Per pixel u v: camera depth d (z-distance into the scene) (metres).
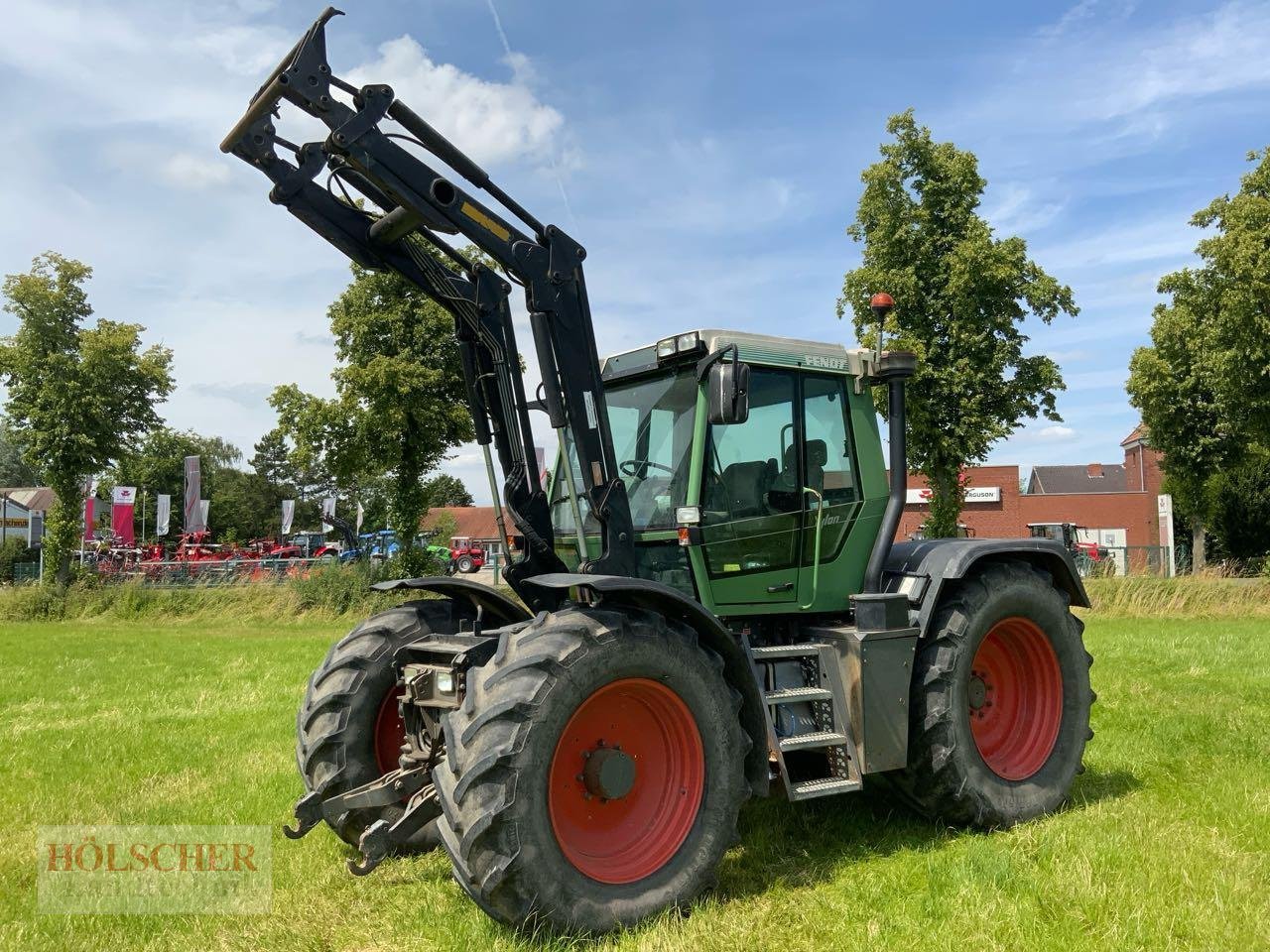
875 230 16.11
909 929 3.30
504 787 3.16
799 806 4.89
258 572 22.86
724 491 4.34
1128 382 23.70
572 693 3.32
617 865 3.50
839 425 4.89
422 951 3.21
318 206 3.91
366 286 17.78
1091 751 5.90
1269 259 17.17
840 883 3.80
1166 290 21.72
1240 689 8.16
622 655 3.46
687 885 3.52
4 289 20.77
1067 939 3.20
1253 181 18.16
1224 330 18.39
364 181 3.93
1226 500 25.78
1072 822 4.45
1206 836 4.23
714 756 3.66
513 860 3.13
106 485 58.03
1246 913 3.34
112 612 19.30
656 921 3.38
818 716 4.34
